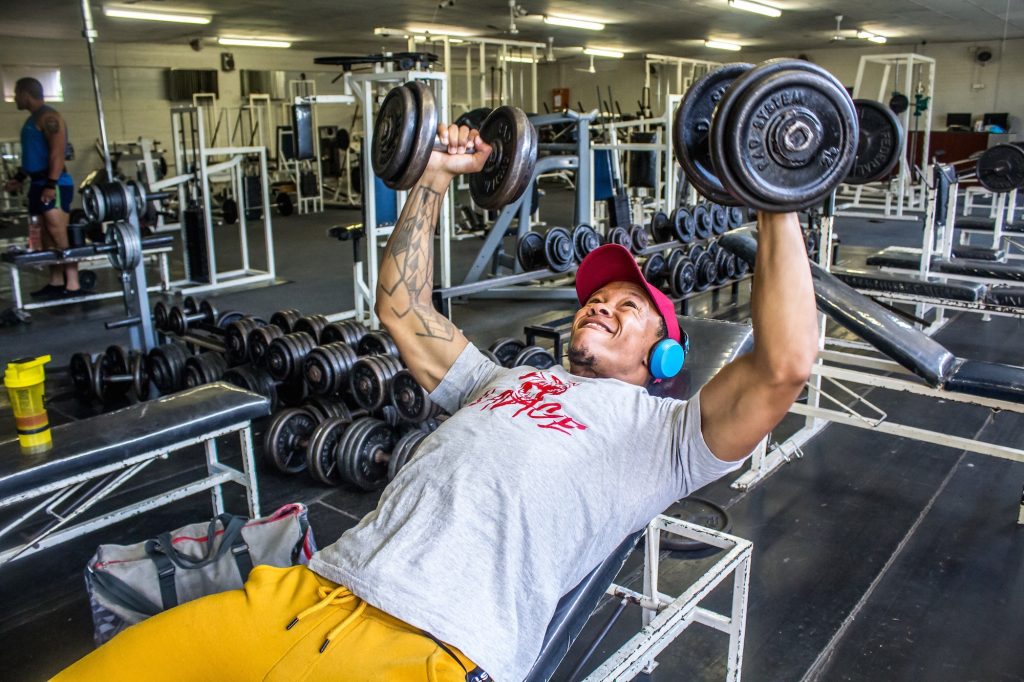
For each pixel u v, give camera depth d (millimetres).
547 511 959
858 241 7297
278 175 10742
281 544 1373
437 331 1296
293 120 6004
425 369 1303
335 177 11211
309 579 1017
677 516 2318
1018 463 2688
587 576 1116
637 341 1152
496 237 4977
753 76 783
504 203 1318
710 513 2338
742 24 9977
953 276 4062
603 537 1006
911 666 1690
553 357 3096
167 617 1017
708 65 10742
